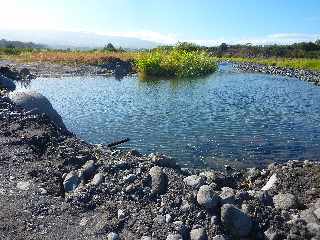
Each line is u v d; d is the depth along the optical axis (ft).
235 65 243.81
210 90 117.19
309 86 134.10
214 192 29.91
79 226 28.84
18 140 43.96
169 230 27.66
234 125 69.72
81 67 178.09
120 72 170.09
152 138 60.49
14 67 161.17
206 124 70.08
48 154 41.93
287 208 31.27
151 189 31.86
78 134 62.49
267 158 52.13
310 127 69.62
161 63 163.12
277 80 153.58
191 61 169.17
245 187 40.01
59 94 103.86
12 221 28.89
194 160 50.75
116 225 28.60
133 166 35.83
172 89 117.50
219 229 27.73
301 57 323.78
